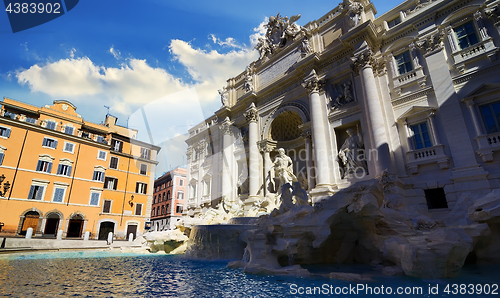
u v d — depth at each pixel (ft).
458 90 57.88
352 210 38.91
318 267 37.88
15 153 103.71
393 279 28.37
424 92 62.49
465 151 54.34
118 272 35.70
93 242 86.63
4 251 64.23
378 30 75.36
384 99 68.28
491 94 53.67
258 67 106.22
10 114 107.24
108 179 127.65
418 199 57.98
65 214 110.83
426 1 68.18
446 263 27.37
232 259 51.01
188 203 104.99
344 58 77.20
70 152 117.08
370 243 40.83
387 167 59.41
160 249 67.77
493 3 56.18
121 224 126.41
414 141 62.34
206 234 56.49
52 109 116.88
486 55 55.26
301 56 87.25
